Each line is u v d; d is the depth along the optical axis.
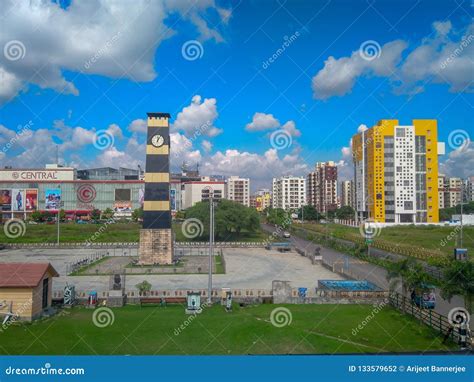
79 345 20.42
